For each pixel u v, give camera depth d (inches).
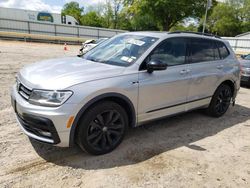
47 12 1502.2
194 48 177.0
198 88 177.9
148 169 123.6
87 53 177.3
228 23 2711.6
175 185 112.6
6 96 223.9
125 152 138.4
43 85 115.6
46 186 106.3
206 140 161.8
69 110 113.9
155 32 170.6
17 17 1374.3
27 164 121.1
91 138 126.8
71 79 118.9
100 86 122.3
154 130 172.4
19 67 387.5
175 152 142.5
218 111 205.8
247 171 127.8
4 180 108.0
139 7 1427.2
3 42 990.4
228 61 205.8
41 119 112.1
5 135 148.6
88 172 118.0
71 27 1413.6
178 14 1413.6
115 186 109.0
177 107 166.2
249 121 204.1
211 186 113.7
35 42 1160.8
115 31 1551.4
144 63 143.4
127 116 140.9
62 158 128.5
